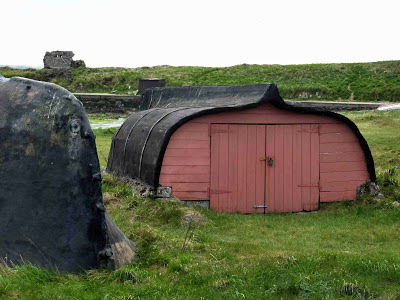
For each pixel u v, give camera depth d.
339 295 5.30
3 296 4.59
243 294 5.16
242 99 11.45
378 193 11.84
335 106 38.09
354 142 11.67
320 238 8.67
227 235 8.73
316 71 54.34
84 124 5.70
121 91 50.84
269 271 5.88
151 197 10.40
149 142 11.17
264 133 11.12
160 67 64.94
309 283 5.51
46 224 5.53
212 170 10.85
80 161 5.62
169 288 5.30
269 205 11.17
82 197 5.57
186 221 9.35
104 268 5.55
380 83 47.91
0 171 5.67
